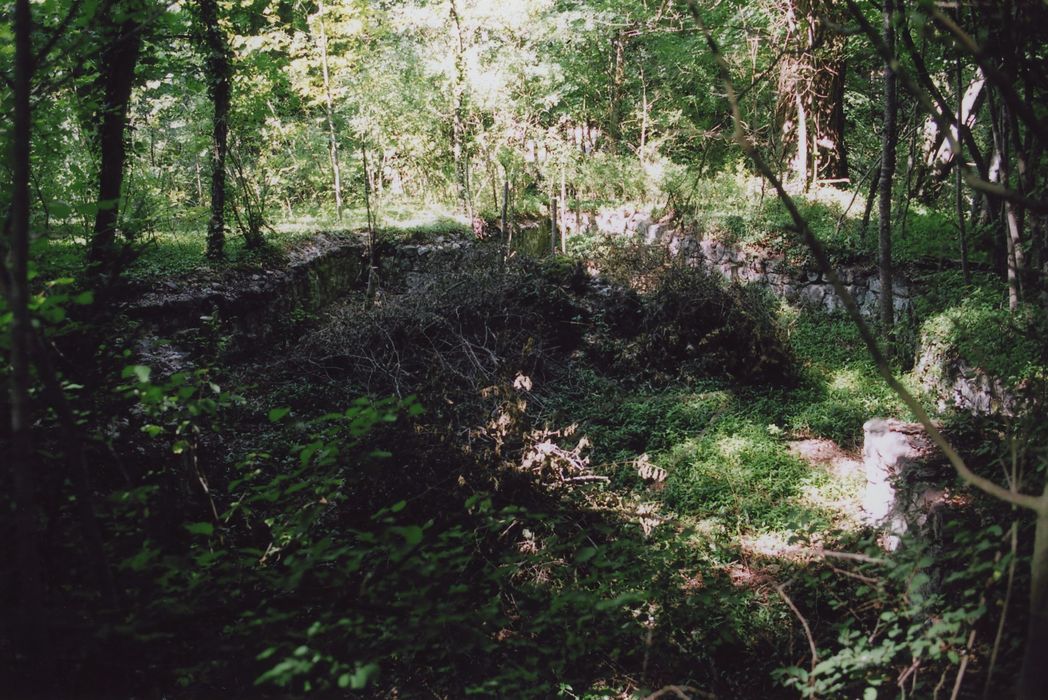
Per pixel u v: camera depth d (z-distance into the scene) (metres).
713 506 7.34
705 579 4.80
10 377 2.75
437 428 6.45
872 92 20.06
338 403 8.97
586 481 7.19
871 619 4.39
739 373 10.57
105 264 4.67
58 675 2.78
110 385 3.93
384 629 3.13
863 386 9.99
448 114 17.78
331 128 15.67
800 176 16.25
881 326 10.85
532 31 17.78
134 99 11.76
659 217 15.91
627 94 20.30
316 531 4.99
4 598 2.81
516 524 5.86
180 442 4.69
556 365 10.88
